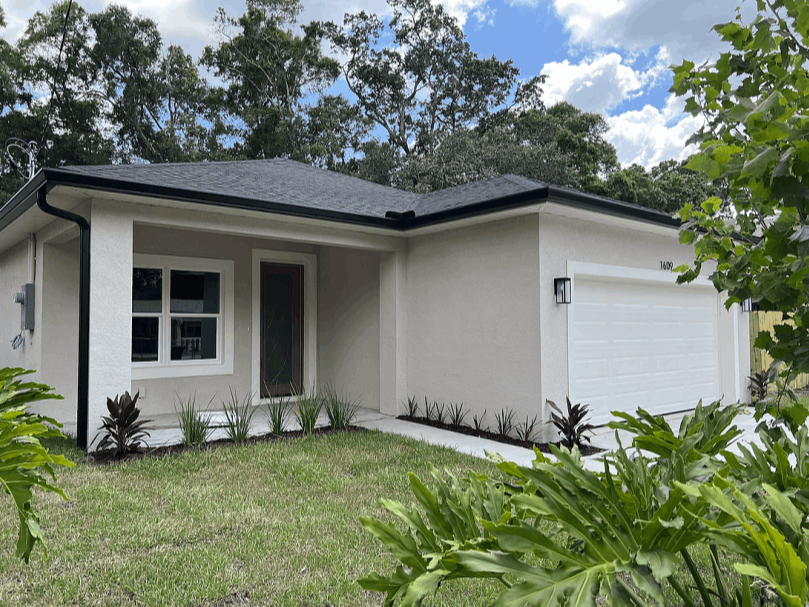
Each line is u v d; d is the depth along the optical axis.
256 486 5.41
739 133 1.91
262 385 10.68
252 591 3.29
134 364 9.05
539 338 7.49
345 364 10.77
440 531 1.88
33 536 2.36
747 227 2.01
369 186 12.42
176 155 29.39
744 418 9.09
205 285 9.88
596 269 8.24
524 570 1.42
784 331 1.74
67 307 8.80
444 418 8.80
